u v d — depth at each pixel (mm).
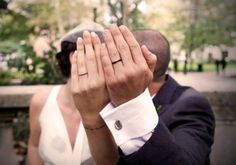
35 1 8742
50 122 1415
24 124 4473
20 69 7566
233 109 5859
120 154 694
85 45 694
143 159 686
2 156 4477
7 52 7824
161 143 691
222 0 9164
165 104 1156
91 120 700
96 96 678
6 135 5246
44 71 7078
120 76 648
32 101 1550
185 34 9328
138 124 677
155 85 1187
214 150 4582
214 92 6059
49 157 1369
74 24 8750
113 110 669
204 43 9359
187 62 9398
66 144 1368
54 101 1455
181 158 708
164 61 1176
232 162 4227
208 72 9328
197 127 1023
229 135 5078
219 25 9273
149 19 8797
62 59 1450
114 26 669
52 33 8602
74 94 684
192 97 1134
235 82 7441
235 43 9156
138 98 669
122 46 655
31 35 8648
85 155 1338
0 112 5859
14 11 8680
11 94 5980
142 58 653
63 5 8688
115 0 6586
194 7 9273
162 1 8961
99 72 679
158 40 1188
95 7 6812
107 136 724
